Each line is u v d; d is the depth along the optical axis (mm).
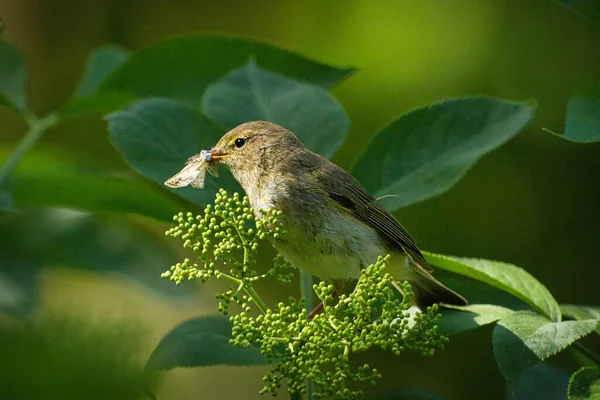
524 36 15805
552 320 6082
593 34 15555
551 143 14719
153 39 16688
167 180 7336
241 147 9539
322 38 16547
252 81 8367
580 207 14250
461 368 12836
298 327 5641
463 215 14266
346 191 9273
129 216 8359
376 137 7457
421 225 14266
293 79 8438
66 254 7965
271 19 17031
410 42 16078
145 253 8375
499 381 12648
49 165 10219
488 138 7293
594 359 6402
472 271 6625
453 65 15805
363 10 16516
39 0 16109
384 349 5543
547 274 13969
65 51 16188
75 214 8109
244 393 13812
